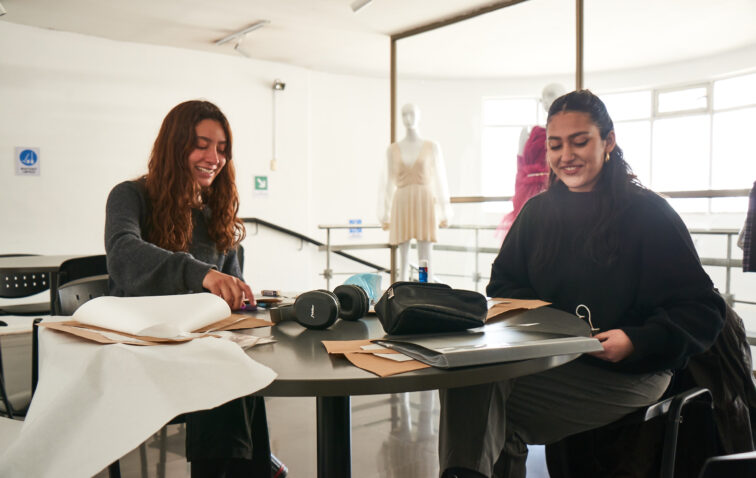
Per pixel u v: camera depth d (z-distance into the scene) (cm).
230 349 76
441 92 600
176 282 122
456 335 90
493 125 582
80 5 459
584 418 125
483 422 113
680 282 127
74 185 538
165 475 203
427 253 493
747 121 434
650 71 466
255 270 655
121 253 131
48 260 317
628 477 125
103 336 84
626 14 437
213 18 496
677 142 467
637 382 127
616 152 143
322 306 102
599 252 134
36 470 61
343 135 738
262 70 649
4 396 145
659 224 130
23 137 511
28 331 486
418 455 221
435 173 483
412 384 70
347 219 749
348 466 111
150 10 474
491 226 505
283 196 671
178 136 155
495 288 157
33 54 513
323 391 68
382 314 100
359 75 738
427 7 467
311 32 538
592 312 136
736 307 366
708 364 132
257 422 150
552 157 142
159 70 582
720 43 443
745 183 427
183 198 155
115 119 559
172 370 69
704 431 125
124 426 62
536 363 79
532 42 496
